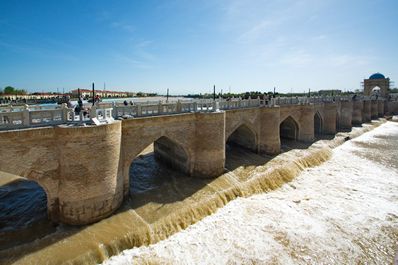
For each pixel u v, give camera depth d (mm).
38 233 9578
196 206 12078
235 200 13656
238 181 15305
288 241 10617
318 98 30875
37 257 8367
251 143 21578
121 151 11734
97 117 10531
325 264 9461
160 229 10422
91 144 9867
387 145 27203
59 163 9945
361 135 32688
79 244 9008
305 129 25953
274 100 21688
